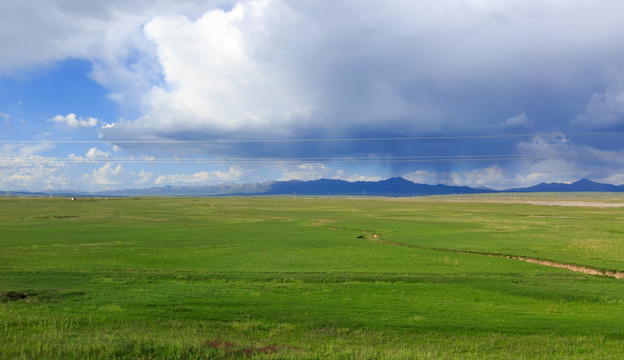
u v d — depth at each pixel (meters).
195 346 16.95
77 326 20.81
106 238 59.38
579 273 38.22
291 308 24.84
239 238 60.56
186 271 36.03
